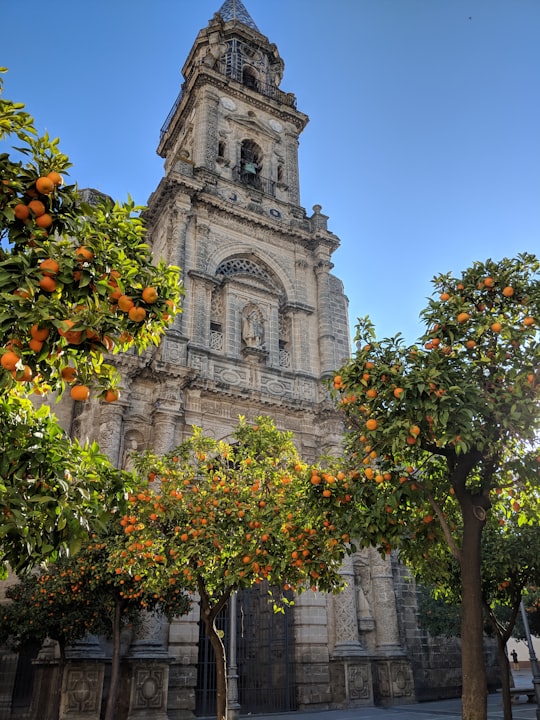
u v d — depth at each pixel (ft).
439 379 28.71
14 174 20.88
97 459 25.20
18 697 65.82
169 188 100.83
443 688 92.48
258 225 108.17
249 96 123.75
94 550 49.67
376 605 88.79
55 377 23.20
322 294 108.99
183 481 43.91
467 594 26.73
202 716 70.23
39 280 18.85
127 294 22.90
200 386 85.15
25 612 53.26
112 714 49.83
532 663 64.49
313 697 76.74
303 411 94.38
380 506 30.78
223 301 98.63
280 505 38.99
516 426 29.25
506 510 38.65
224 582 40.65
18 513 20.27
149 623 66.39
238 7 152.35
